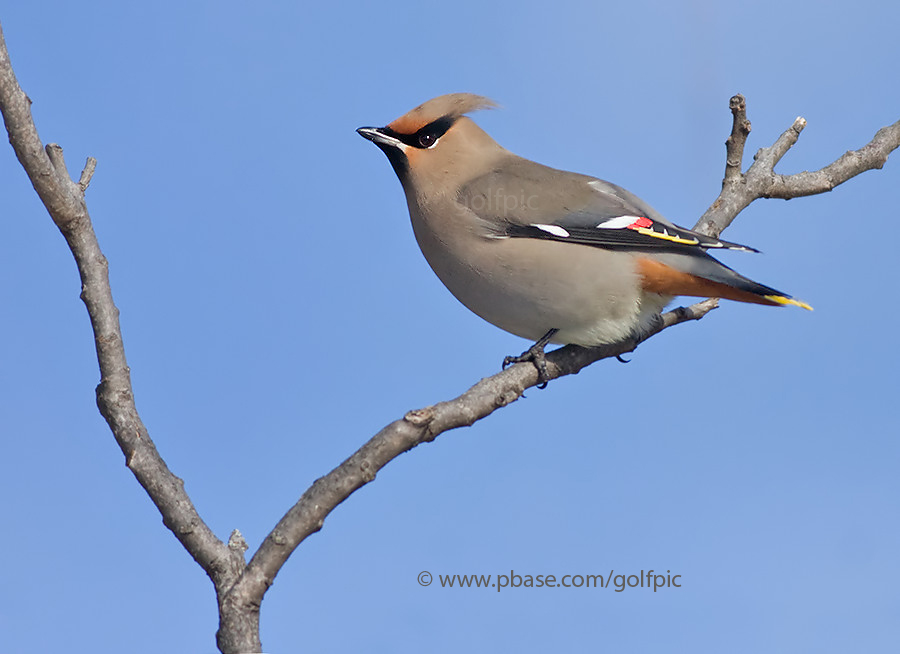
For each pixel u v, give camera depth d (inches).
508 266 380.8
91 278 250.4
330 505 241.1
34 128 238.7
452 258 391.5
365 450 247.0
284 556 236.2
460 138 400.8
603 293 375.9
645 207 398.6
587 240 377.4
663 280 376.5
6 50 233.9
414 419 252.4
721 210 403.2
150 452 244.7
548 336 387.9
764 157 414.3
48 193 243.6
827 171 412.5
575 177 399.9
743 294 369.4
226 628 231.3
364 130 405.1
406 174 399.5
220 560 236.1
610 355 392.2
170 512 238.8
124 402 248.1
